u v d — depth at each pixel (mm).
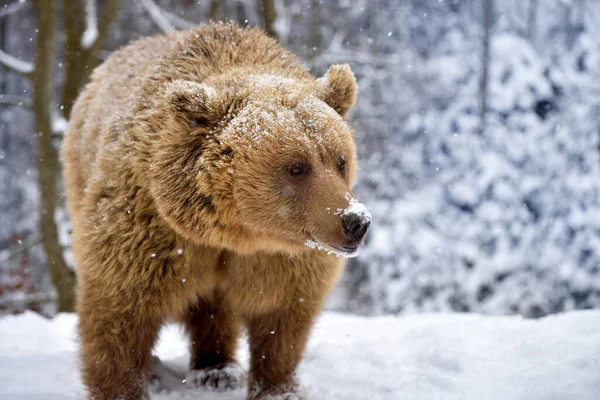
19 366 7969
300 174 5938
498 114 23312
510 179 21438
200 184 5984
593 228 20516
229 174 5945
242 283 6785
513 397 6031
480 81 28438
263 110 6070
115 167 6535
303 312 6879
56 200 16906
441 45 31047
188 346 8477
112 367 6500
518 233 20828
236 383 7992
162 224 6340
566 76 23500
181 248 6387
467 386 6574
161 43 7906
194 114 6074
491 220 21078
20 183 31797
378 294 22312
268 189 5922
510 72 23656
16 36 33625
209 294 7250
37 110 16625
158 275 6414
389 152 25750
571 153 21719
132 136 6523
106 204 6527
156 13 18250
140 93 6809
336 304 23438
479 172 21766
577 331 8148
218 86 6453
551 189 21094
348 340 9148
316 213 5859
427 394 6488
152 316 6594
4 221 31203
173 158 6105
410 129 24969
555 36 31109
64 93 16422
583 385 6000
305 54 23484
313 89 6613
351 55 24188
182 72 6852
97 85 8641
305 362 8273
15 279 21078
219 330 8016
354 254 5871
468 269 21172
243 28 7543
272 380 7074
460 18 33438
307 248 6258
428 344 8062
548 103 23391
